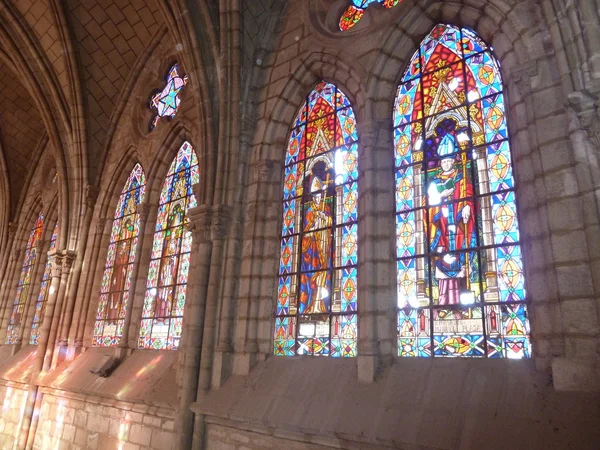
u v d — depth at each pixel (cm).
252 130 1010
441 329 663
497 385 568
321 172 907
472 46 755
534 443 482
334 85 942
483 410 548
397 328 707
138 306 1184
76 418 1163
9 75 1662
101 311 1309
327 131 924
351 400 663
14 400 1442
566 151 565
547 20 593
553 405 503
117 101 1498
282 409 716
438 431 553
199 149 1031
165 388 948
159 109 1384
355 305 767
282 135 987
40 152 1911
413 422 580
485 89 720
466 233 679
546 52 620
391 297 721
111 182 1413
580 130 536
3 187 1916
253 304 888
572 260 529
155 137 1320
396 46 836
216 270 925
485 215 667
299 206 923
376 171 783
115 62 1448
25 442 1260
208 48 1052
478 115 716
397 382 650
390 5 891
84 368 1209
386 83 832
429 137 766
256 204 946
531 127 612
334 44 923
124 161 1405
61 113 1467
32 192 1895
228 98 1004
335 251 830
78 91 1415
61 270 1404
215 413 792
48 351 1338
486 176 682
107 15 1354
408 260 727
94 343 1288
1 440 1419
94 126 1464
